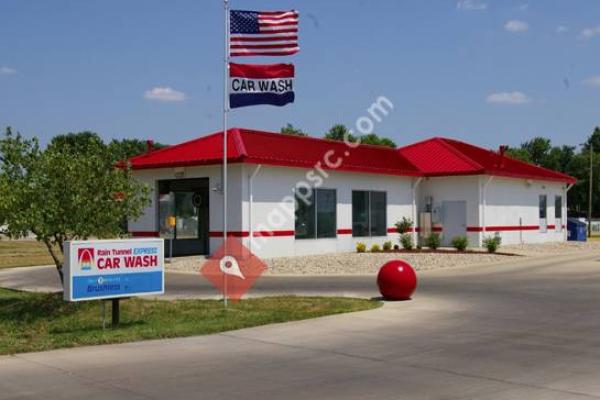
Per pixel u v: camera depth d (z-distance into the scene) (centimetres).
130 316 1362
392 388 772
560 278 1977
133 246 1230
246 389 774
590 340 1042
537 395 736
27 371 868
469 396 735
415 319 1255
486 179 3350
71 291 1154
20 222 1421
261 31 1538
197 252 3030
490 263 2512
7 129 1497
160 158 2831
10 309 1520
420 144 3681
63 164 1475
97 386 789
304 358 940
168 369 878
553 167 9138
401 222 3291
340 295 1645
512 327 1160
